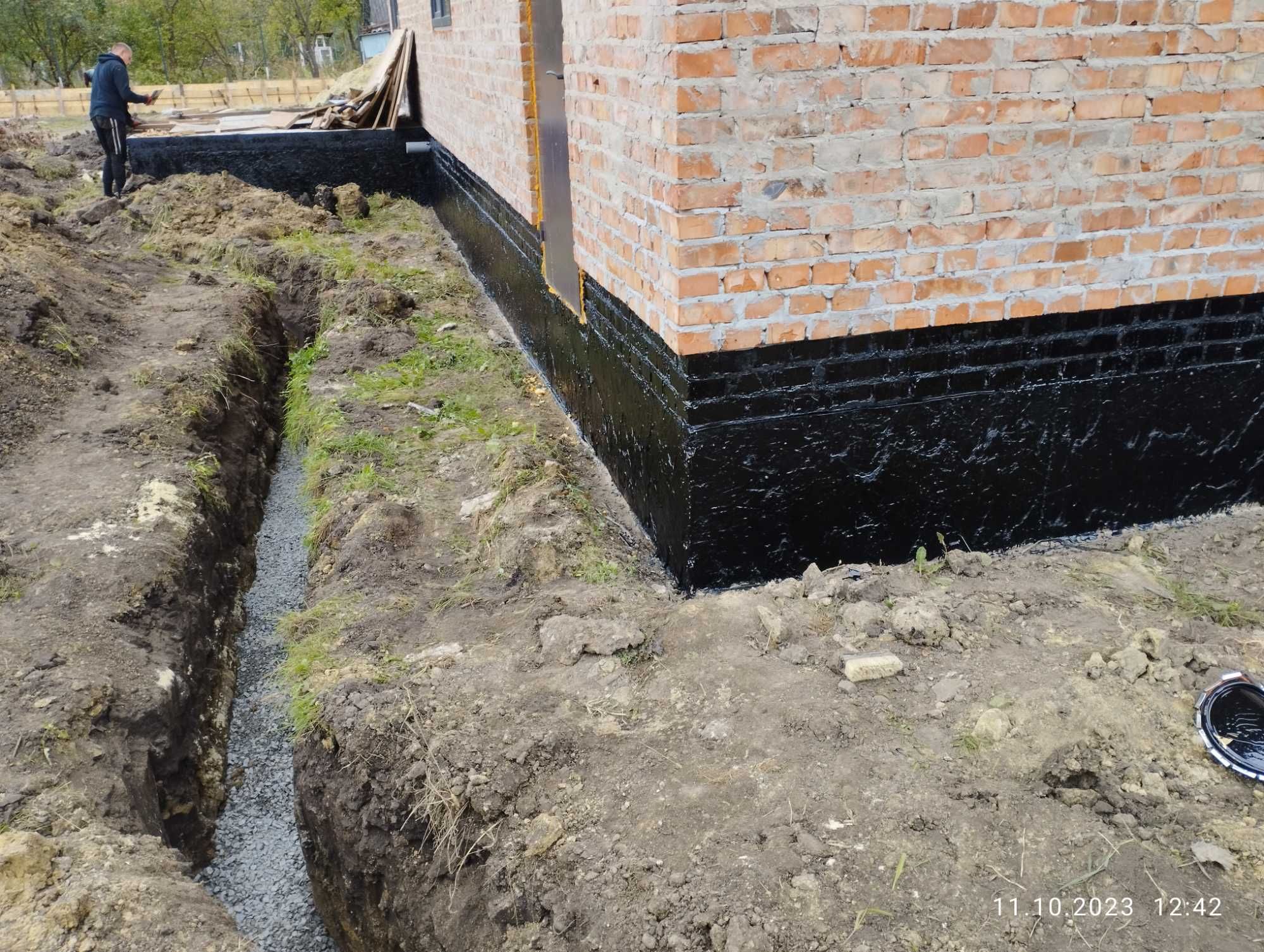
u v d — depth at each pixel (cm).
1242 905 226
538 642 357
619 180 394
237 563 556
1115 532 417
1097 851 242
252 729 449
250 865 391
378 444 549
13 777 322
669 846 257
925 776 269
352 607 407
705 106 309
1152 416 397
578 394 553
